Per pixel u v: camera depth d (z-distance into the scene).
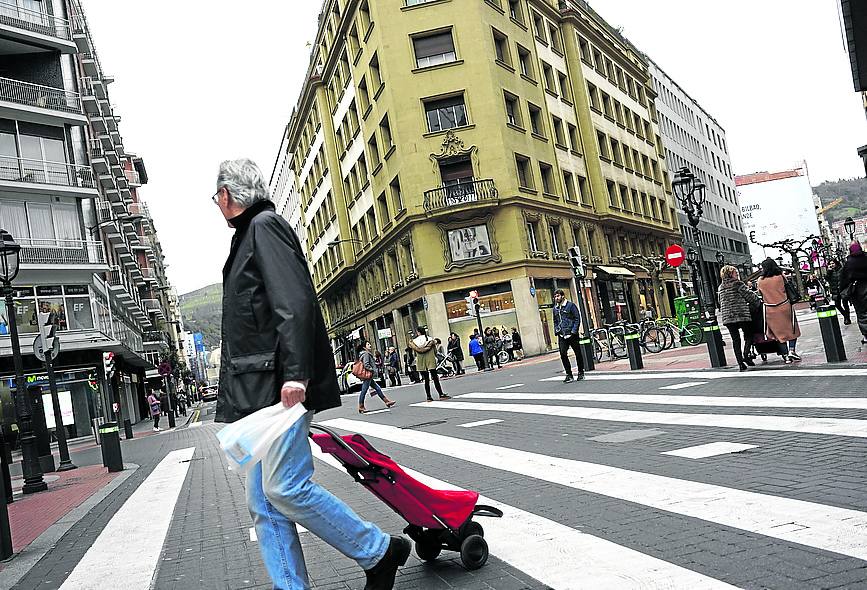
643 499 4.85
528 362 30.00
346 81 44.28
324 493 3.27
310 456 3.28
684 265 61.84
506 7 39.62
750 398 8.84
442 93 36.03
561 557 3.81
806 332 18.94
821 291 31.44
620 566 3.54
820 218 118.38
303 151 62.03
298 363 3.01
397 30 36.28
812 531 3.70
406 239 37.12
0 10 32.78
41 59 34.53
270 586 4.05
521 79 39.53
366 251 45.91
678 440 6.88
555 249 40.38
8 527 6.00
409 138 35.81
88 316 33.16
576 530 4.31
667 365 15.85
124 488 9.95
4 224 31.27
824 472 4.91
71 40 35.38
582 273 19.36
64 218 33.31
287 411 3.04
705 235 70.75
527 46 41.28
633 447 6.86
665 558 3.58
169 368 59.66
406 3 36.44
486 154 35.88
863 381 8.77
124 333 42.66
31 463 12.01
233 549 5.09
